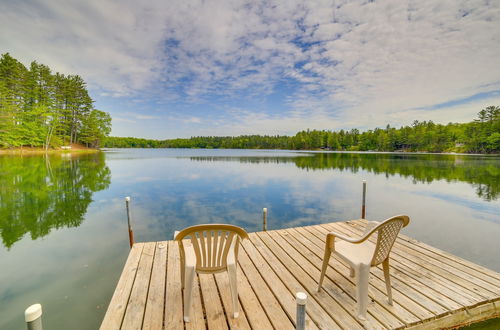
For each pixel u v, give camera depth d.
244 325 1.72
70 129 44.59
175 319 1.79
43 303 2.64
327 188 11.26
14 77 34.66
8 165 18.88
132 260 2.86
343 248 2.10
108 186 11.37
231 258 1.88
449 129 68.00
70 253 4.12
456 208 7.82
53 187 10.80
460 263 2.78
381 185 12.28
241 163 25.80
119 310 1.89
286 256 3.02
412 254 3.05
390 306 1.95
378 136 80.81
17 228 5.54
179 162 26.69
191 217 6.59
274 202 8.45
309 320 1.79
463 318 1.92
